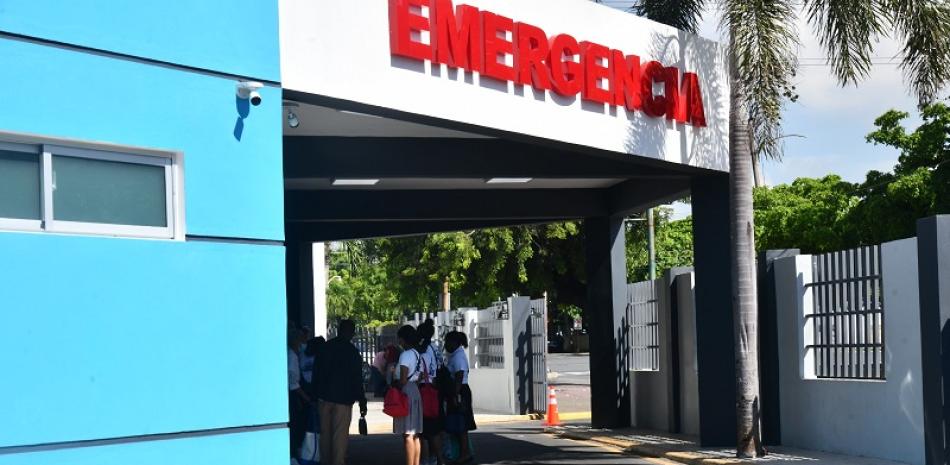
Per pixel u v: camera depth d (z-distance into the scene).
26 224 7.40
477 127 12.94
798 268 16.78
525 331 27.69
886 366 14.55
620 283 22.44
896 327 14.33
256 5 9.05
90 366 7.55
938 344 13.27
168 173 8.31
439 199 20.72
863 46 16.11
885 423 14.55
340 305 75.06
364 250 65.19
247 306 8.63
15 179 7.40
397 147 15.85
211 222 8.48
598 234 22.11
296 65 10.63
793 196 43.12
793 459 15.34
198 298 8.28
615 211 21.44
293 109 13.54
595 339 22.16
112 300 7.73
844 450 15.55
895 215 35.41
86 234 7.72
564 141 14.20
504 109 13.28
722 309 17.42
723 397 17.41
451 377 15.62
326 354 14.66
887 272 14.58
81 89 7.71
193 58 8.49
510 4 13.49
